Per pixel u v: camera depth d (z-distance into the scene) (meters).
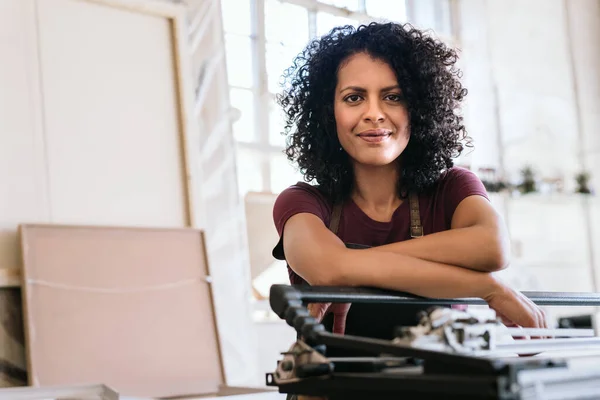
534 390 0.60
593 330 1.04
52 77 3.55
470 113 5.88
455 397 0.59
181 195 3.89
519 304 1.07
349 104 1.23
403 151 1.29
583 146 6.44
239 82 4.88
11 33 3.45
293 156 1.46
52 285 3.23
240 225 4.20
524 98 6.18
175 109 3.95
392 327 1.10
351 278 1.03
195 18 4.14
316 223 1.17
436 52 1.34
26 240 3.22
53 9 3.59
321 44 1.34
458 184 1.27
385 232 1.26
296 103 1.43
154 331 3.44
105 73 3.72
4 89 3.39
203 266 3.73
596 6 6.77
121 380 3.27
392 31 1.26
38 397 1.63
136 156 3.77
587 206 6.34
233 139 4.24
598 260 6.29
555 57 6.43
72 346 3.20
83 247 3.37
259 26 5.00
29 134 3.43
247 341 4.09
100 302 3.34
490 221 1.15
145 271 3.52
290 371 0.75
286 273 4.67
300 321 0.78
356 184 1.29
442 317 0.73
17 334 3.23
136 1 3.83
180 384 3.43
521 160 6.05
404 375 0.64
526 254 5.92
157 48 3.93
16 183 3.36
